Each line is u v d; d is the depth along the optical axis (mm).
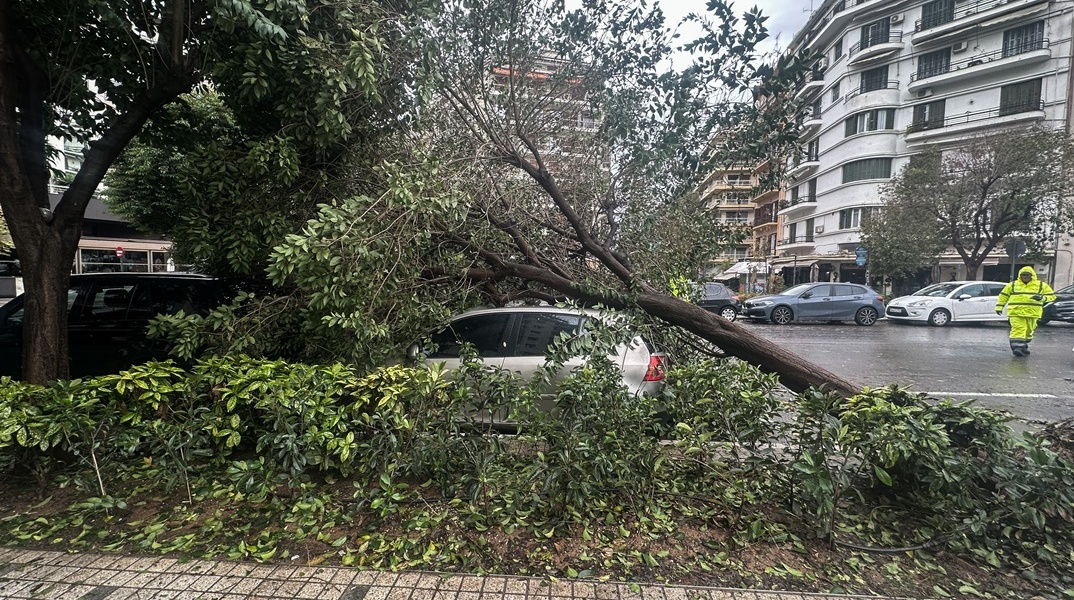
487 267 5426
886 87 32938
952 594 2662
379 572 2771
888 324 18906
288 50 3900
